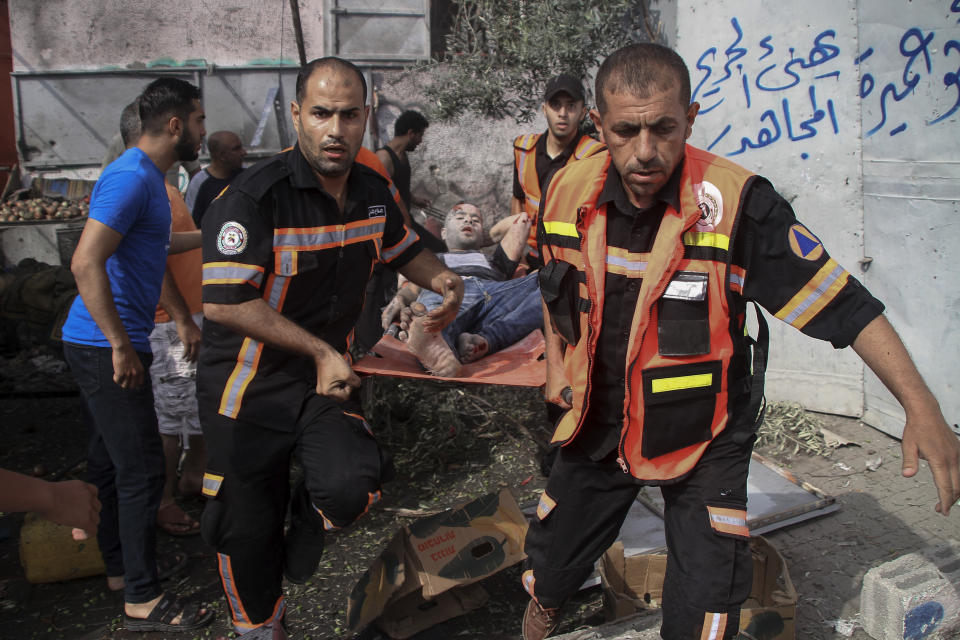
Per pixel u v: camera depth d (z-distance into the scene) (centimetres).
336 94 214
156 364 351
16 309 634
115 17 763
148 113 281
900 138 398
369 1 765
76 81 778
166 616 286
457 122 751
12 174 793
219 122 788
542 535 236
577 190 211
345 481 224
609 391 215
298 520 248
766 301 199
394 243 266
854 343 190
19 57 768
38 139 789
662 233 196
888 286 416
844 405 452
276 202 221
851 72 412
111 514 299
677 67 183
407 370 306
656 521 330
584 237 209
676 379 202
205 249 221
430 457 417
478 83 641
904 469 181
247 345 230
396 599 265
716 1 462
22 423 495
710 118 482
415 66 751
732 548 201
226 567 241
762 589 276
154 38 770
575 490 227
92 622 295
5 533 360
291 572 254
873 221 419
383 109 772
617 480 223
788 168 449
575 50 599
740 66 459
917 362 407
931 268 393
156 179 282
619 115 182
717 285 196
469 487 386
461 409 468
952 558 278
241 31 771
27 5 757
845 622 276
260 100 788
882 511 349
